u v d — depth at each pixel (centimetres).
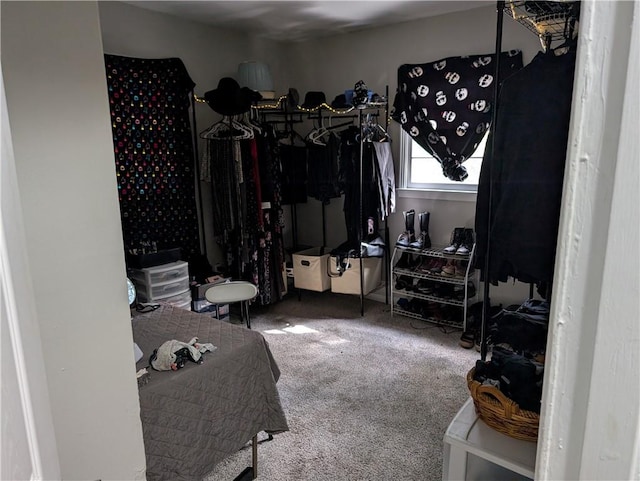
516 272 132
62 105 84
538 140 117
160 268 304
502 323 166
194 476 163
